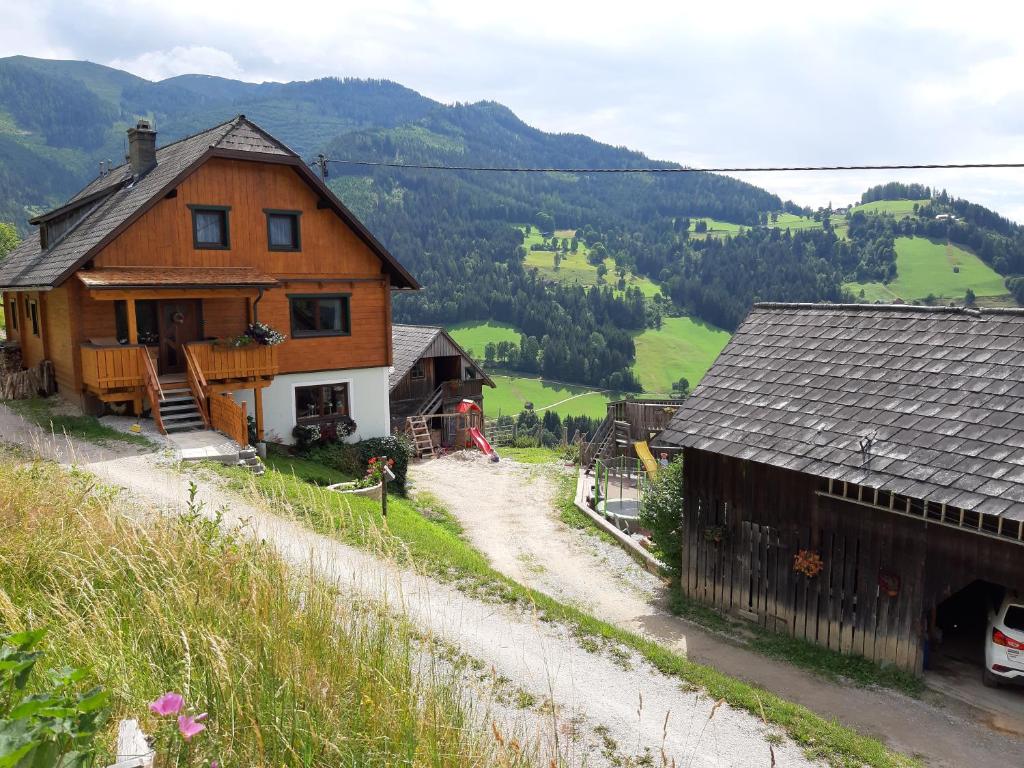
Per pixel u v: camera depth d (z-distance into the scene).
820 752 7.62
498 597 10.94
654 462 28.30
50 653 4.80
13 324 27.06
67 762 2.72
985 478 11.18
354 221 23.83
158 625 5.33
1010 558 10.98
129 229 19.86
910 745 10.15
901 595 12.30
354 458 23.73
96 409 19.97
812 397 14.76
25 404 21.16
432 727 4.82
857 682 12.27
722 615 15.30
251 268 22.11
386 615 6.50
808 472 13.04
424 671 6.95
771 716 8.20
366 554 10.48
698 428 15.55
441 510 23.91
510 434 51.28
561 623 10.21
